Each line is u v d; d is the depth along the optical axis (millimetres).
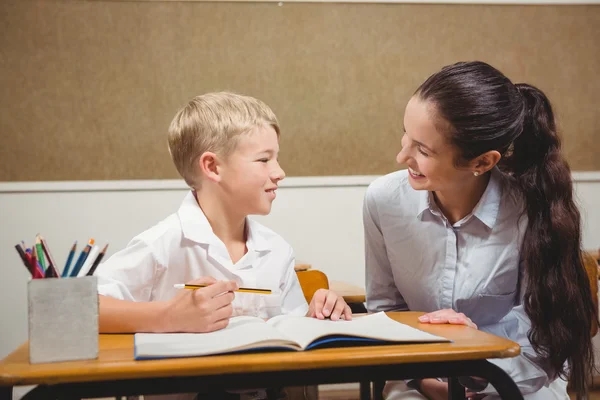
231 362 763
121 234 3199
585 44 3455
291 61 3316
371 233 1528
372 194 1494
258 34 3291
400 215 1440
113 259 1228
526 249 1333
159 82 3230
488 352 834
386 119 3383
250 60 3289
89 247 876
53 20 3166
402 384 1439
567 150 3445
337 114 3352
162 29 3230
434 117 1176
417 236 1427
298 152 3328
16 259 3131
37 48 3158
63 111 3176
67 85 3178
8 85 3143
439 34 3391
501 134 1197
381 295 1598
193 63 3250
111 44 3201
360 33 3355
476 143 1180
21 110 3150
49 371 741
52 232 3154
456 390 1108
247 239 1392
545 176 1300
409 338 882
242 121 1311
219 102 1347
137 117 3221
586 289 1338
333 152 3354
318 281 1910
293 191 3318
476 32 3406
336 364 785
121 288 1186
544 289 1297
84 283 813
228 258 1322
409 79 3389
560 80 3447
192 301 990
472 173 1296
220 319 988
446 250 1400
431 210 1392
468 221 1378
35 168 3160
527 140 1317
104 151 3199
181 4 3238
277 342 832
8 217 3129
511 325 1465
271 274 1383
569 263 1308
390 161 3395
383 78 3375
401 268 1481
